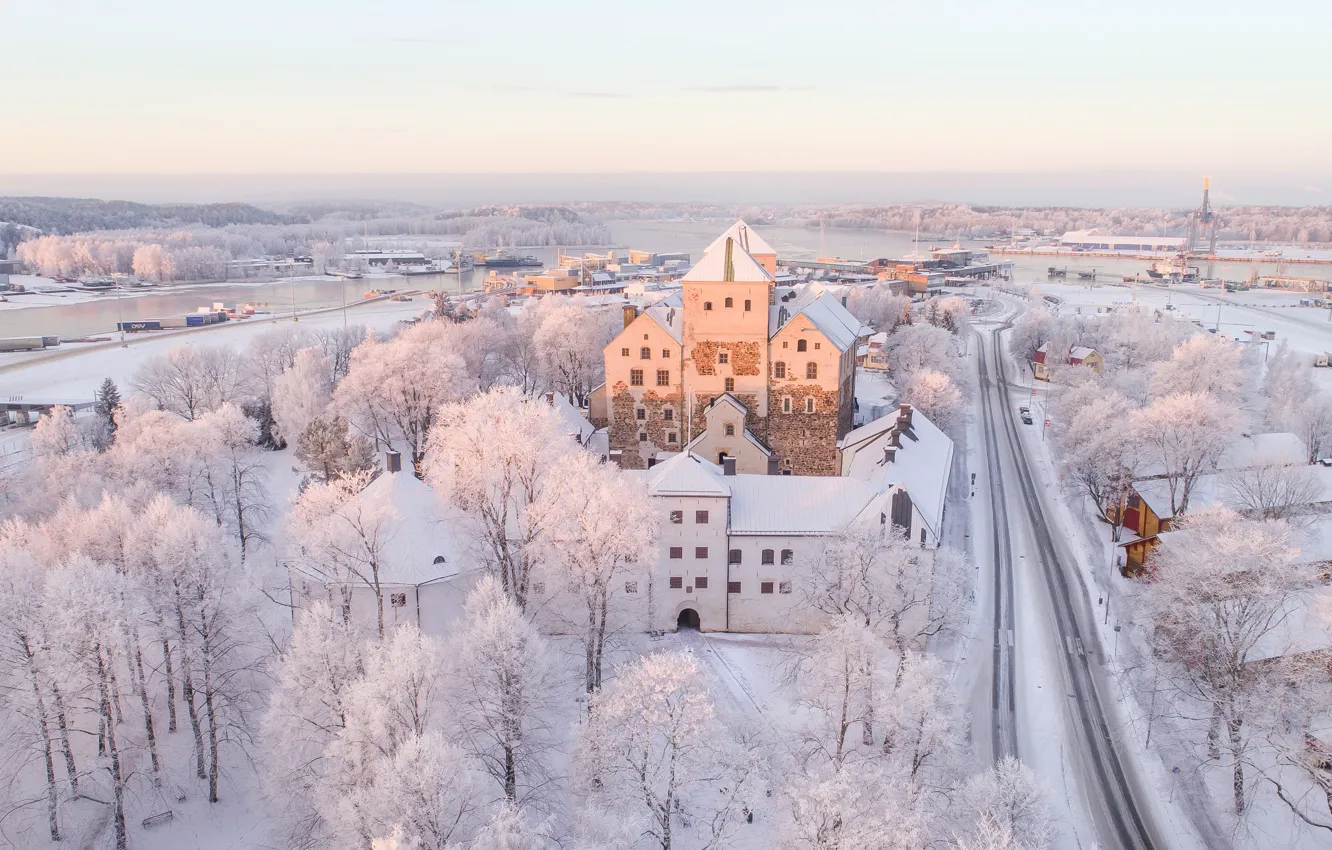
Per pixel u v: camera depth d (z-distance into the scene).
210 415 101.50
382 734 49.31
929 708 54.53
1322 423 124.62
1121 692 72.62
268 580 79.19
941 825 50.88
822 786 45.22
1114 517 106.31
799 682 65.38
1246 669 60.91
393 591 71.25
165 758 63.56
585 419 119.12
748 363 111.12
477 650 54.59
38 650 54.25
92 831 57.31
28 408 157.00
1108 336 193.75
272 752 55.28
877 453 96.44
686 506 77.38
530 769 58.22
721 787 55.53
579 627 77.81
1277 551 61.38
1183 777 62.38
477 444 67.44
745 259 109.25
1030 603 87.62
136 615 57.09
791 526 78.00
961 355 185.75
